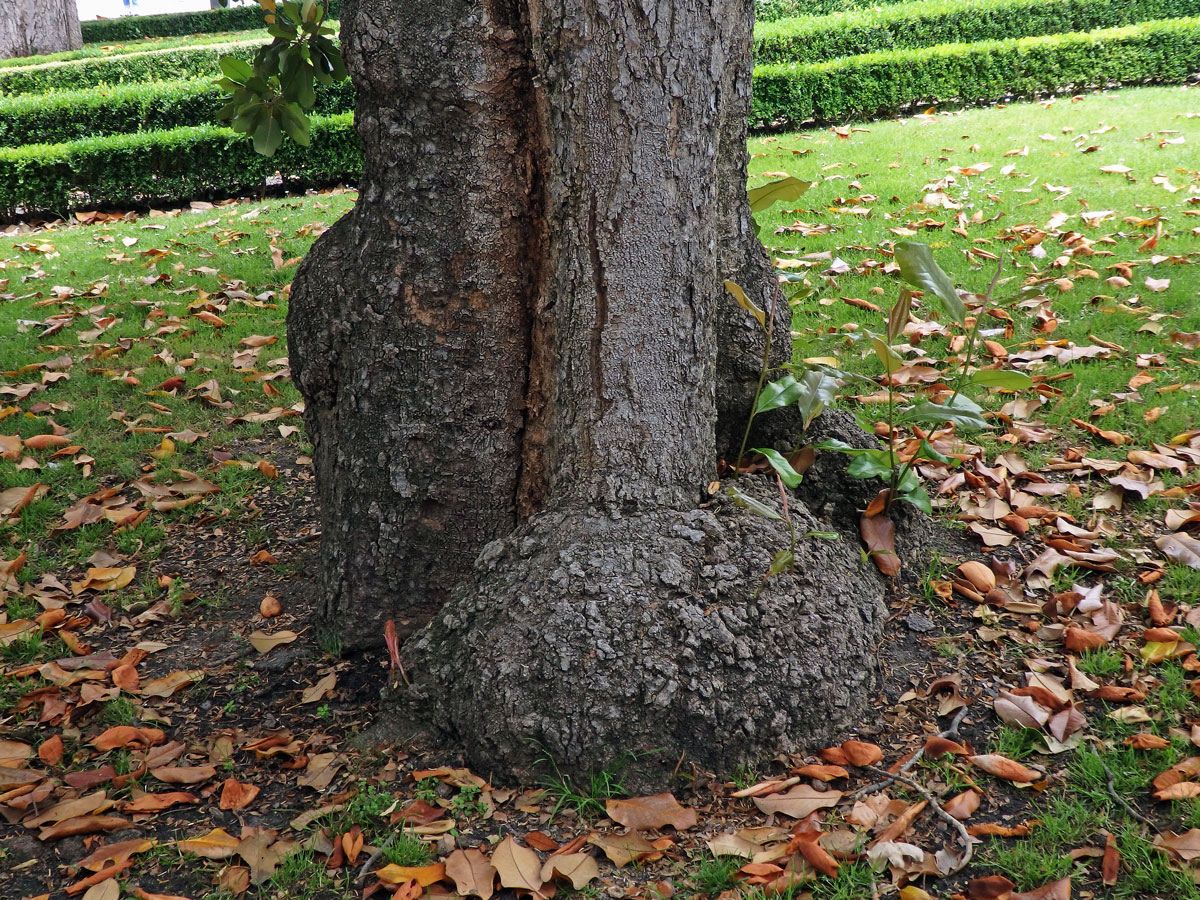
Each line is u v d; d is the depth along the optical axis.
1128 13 11.01
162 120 10.21
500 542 2.50
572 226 2.37
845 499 2.92
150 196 9.39
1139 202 5.88
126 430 4.25
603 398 2.43
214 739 2.47
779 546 2.46
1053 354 4.15
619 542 2.38
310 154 9.46
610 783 2.16
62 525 3.57
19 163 8.90
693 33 2.28
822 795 2.09
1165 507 3.13
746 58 2.72
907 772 2.19
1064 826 1.99
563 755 2.17
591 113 2.28
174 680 2.70
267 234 6.75
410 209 2.51
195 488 3.79
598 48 2.24
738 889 1.91
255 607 3.11
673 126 2.31
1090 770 2.12
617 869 1.99
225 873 2.02
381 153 2.52
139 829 2.19
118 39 22.91
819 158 7.63
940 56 9.98
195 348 4.99
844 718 2.31
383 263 2.56
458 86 2.38
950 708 2.37
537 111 2.40
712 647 2.24
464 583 2.53
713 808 2.13
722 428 2.98
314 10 3.19
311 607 3.07
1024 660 2.52
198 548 3.49
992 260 5.28
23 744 2.47
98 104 10.09
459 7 2.34
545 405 2.60
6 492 3.74
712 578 2.35
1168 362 4.03
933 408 2.65
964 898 1.85
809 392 2.53
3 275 6.30
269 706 2.63
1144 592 2.75
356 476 2.69
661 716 2.18
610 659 2.20
